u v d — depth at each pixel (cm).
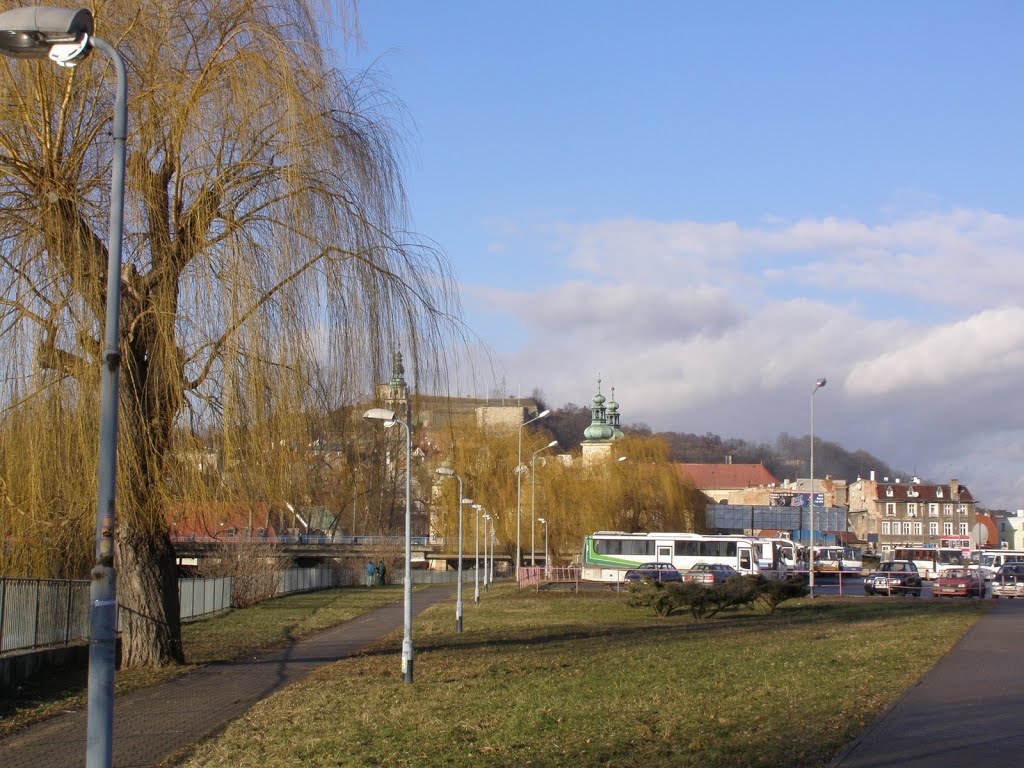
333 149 1762
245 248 1634
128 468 1576
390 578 7712
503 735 1185
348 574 7594
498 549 8119
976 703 1343
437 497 6969
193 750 1195
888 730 1141
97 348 1542
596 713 1327
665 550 6812
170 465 1666
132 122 1625
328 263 1728
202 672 1962
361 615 3969
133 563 1992
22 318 1505
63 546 1759
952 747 1045
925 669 1734
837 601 4653
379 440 1880
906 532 14650
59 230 1512
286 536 7569
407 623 1773
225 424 1609
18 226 1523
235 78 1688
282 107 1716
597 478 7406
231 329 1608
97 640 764
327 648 2573
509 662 2052
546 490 7194
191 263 1633
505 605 4488
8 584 1806
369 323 1756
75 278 1514
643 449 7625
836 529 8925
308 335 1686
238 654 2392
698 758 1009
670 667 1864
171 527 1967
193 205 1661
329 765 1055
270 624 3469
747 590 3634
